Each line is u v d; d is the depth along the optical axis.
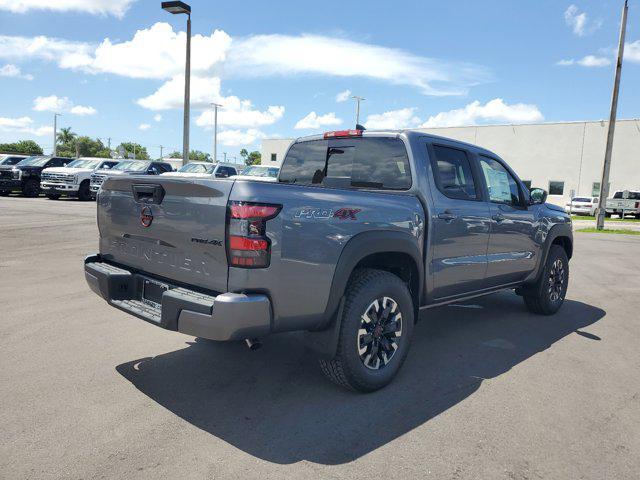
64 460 2.67
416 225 4.01
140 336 4.76
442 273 4.34
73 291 6.37
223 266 3.02
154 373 3.89
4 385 3.59
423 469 2.68
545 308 5.95
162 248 3.44
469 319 5.79
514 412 3.38
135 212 3.63
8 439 2.86
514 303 6.67
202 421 3.15
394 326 3.76
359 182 4.52
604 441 3.02
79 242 10.53
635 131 35.34
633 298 7.11
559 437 3.06
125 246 3.84
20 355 4.18
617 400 3.60
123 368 3.98
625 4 19.80
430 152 4.31
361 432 3.07
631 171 35.69
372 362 3.67
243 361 4.20
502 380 3.94
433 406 3.45
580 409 3.45
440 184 4.33
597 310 6.36
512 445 2.95
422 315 5.96
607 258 11.51
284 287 3.09
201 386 3.68
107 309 5.62
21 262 8.22
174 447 2.83
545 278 5.85
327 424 3.16
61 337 4.66
